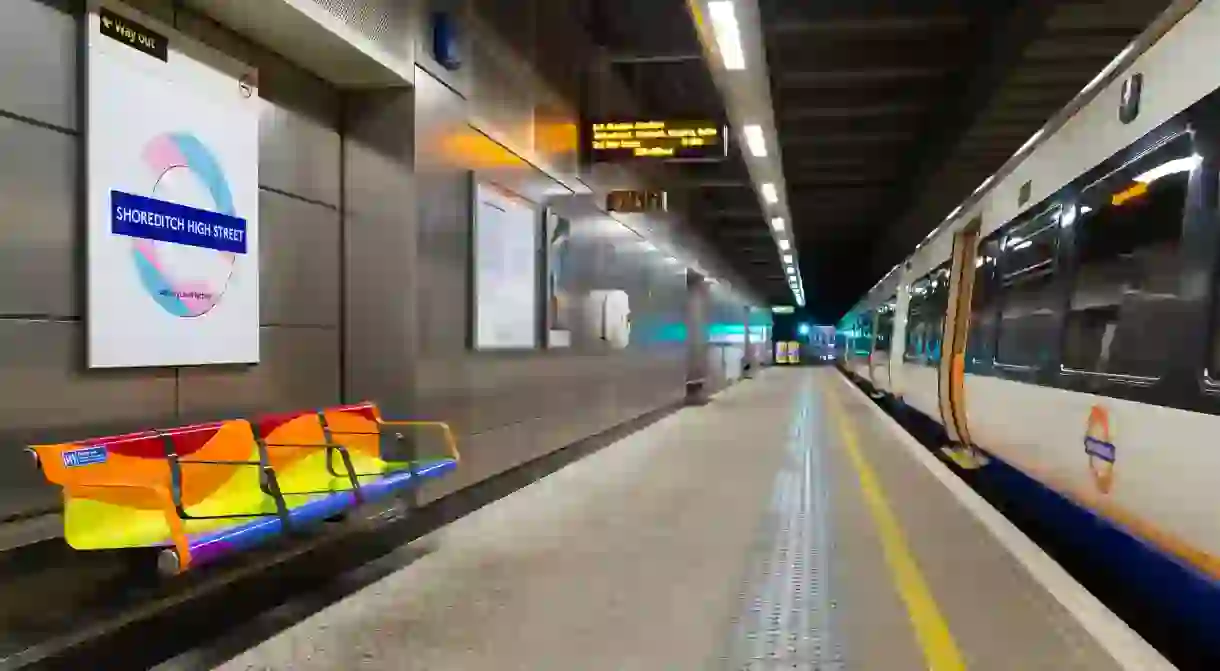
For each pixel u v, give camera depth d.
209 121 5.30
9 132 4.02
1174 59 4.60
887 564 5.68
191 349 5.13
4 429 4.01
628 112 15.20
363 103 6.87
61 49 4.29
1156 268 4.65
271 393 5.99
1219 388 3.89
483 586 5.17
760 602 4.85
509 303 9.11
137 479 4.23
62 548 4.21
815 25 14.10
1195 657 4.26
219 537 4.08
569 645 4.15
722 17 9.30
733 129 14.57
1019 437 7.50
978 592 5.02
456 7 7.61
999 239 8.69
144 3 4.79
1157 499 4.55
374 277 6.88
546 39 10.31
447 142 7.49
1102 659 3.94
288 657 3.96
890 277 22.25
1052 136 6.90
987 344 9.02
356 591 5.10
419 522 6.98
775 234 28.56
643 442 13.11
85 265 4.39
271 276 6.01
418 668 3.84
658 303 18.95
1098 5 10.87
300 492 5.14
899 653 4.04
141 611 3.94
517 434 9.37
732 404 22.41
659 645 4.16
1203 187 4.14
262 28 5.55
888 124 20.03
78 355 4.38
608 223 13.83
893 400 20.72
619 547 6.20
